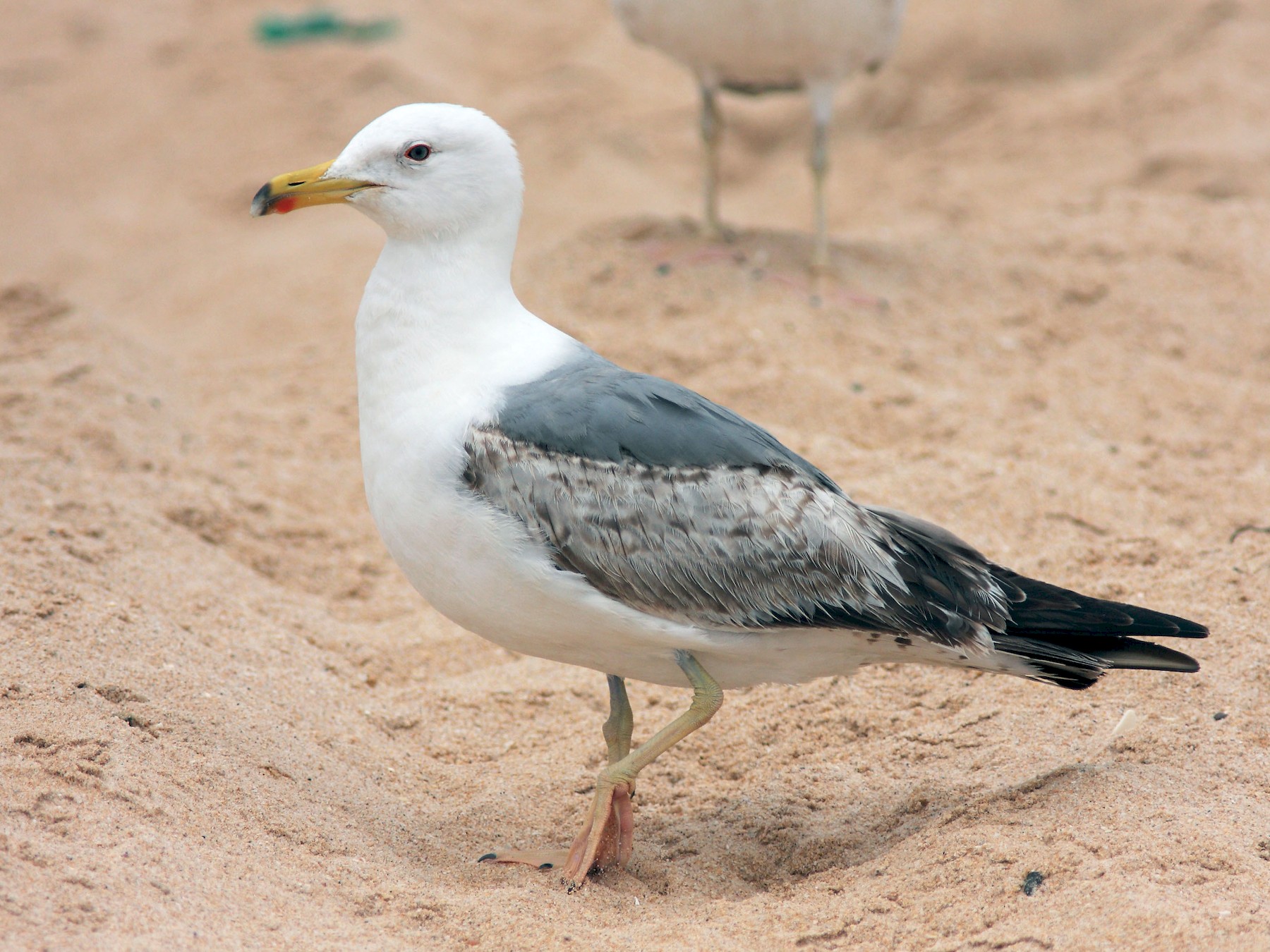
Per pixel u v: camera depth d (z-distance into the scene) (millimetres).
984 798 8031
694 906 7656
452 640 11328
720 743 9555
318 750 8992
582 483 7723
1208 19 26531
